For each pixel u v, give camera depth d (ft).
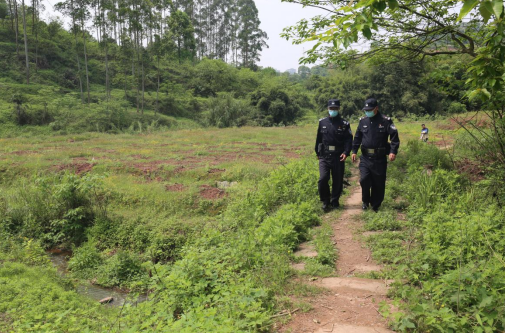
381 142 20.86
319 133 22.80
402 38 26.53
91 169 42.70
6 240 29.09
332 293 12.48
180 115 161.89
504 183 19.92
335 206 23.30
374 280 13.50
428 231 15.38
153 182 37.88
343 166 22.65
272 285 13.00
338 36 9.19
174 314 13.61
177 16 216.33
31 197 33.04
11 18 167.94
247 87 213.66
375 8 8.40
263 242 17.07
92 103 124.36
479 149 25.48
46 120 107.34
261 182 31.83
